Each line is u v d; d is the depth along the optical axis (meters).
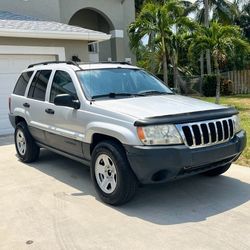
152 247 4.02
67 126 6.05
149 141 4.66
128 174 4.91
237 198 5.31
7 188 6.23
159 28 18.94
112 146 5.04
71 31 13.12
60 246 4.16
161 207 5.09
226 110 5.32
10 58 12.09
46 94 6.82
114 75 6.36
